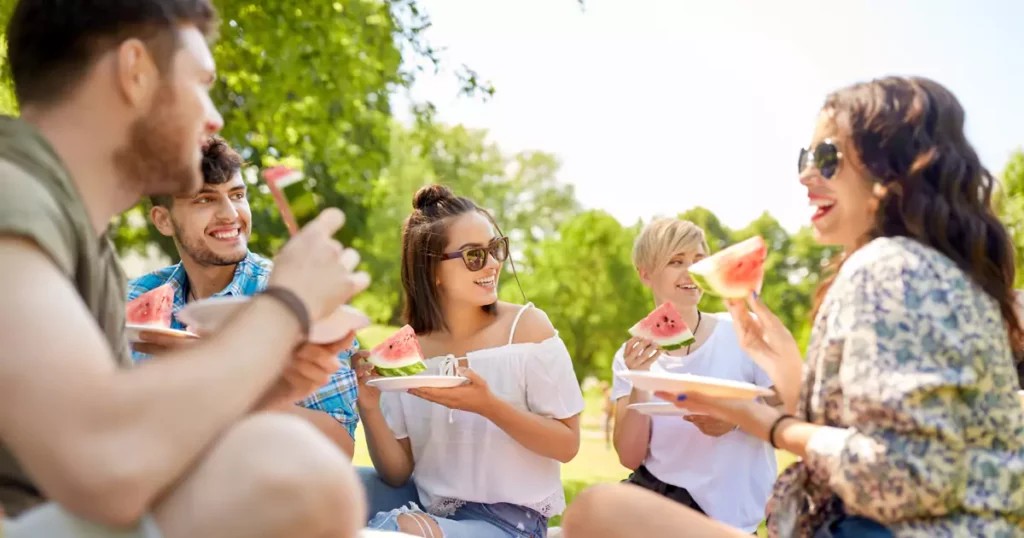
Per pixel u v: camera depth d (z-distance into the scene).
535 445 3.96
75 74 1.97
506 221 58.78
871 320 2.39
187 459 1.73
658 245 4.68
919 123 2.58
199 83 2.08
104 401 1.66
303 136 13.13
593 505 2.51
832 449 2.37
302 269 2.00
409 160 40.59
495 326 4.29
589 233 35.75
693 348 4.67
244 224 4.36
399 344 3.98
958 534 2.28
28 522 1.79
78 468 1.63
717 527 2.43
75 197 1.94
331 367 2.48
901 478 2.28
